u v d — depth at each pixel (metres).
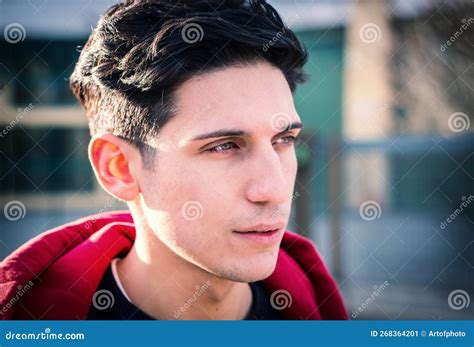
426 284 3.15
